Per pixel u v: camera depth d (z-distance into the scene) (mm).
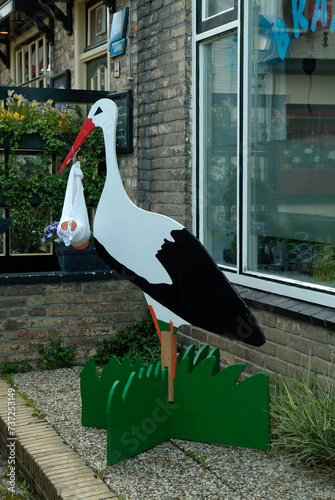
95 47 7188
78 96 6078
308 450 3354
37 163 5879
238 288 4730
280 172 4410
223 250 5090
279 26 4387
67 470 3471
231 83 4891
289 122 4324
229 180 4980
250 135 4680
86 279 5535
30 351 5457
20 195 5770
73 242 4332
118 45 6094
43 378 5211
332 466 3352
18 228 5859
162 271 3625
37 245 5941
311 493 3174
